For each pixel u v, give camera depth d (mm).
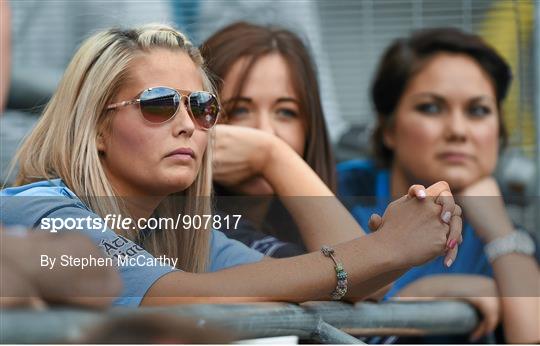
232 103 10633
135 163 7395
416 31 13758
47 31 14953
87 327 5023
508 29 15586
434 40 12430
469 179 12047
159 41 7555
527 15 15508
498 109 12602
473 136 12141
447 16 15938
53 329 4973
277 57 10711
